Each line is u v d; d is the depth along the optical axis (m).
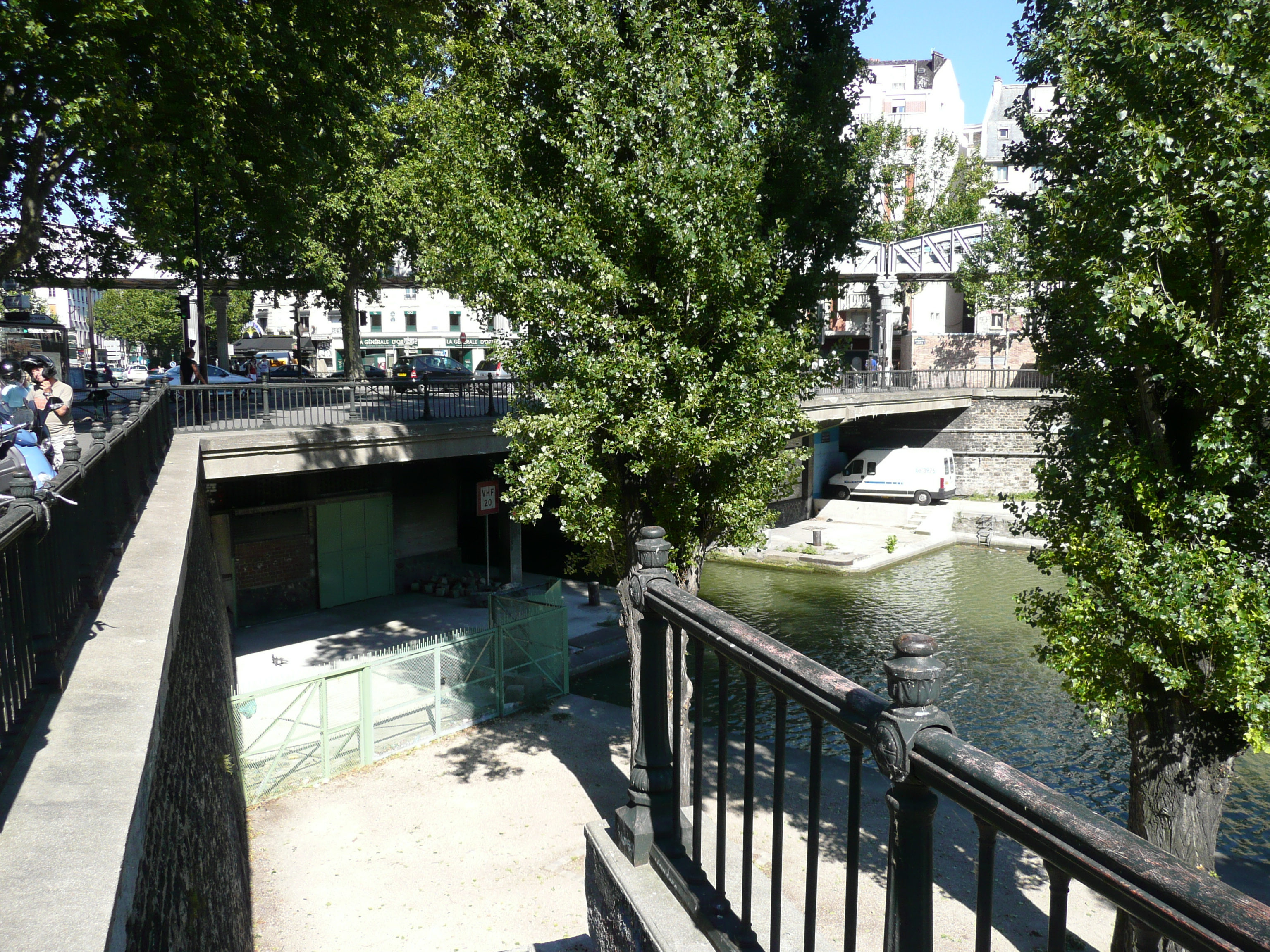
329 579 26.34
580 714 18.33
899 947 1.81
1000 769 1.54
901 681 1.76
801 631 25.84
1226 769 9.62
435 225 12.48
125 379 49.34
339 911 10.98
